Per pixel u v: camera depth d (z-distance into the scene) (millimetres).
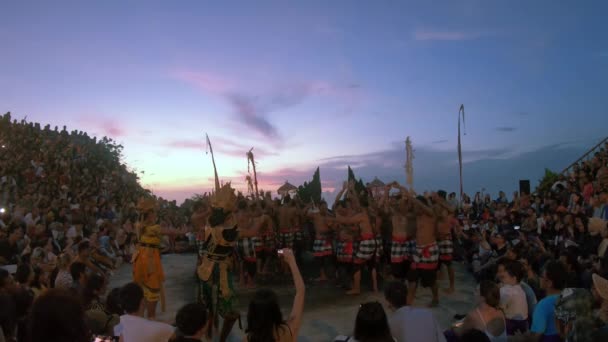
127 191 26031
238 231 7023
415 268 8977
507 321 5668
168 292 10930
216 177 7262
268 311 3535
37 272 6852
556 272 5109
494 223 14578
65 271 7266
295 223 12875
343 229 10664
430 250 8914
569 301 4418
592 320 4117
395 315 4371
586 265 7816
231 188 6996
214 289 6742
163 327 4223
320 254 11664
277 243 12711
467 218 15859
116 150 30688
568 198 14578
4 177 20469
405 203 9703
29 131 26625
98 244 12398
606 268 6598
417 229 9062
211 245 6859
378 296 9992
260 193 13555
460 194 19469
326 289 10805
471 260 13000
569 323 4375
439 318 8273
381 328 3660
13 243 10914
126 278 12688
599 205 10758
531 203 17016
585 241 9219
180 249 18438
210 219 6875
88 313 4352
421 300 9664
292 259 4160
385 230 11734
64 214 15484
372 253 10172
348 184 11562
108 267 12500
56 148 25922
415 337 4156
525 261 7473
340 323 8047
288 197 13227
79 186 22688
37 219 14172
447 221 10086
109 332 4320
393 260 9797
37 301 2574
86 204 18328
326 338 7285
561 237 10484
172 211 23172
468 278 11953
